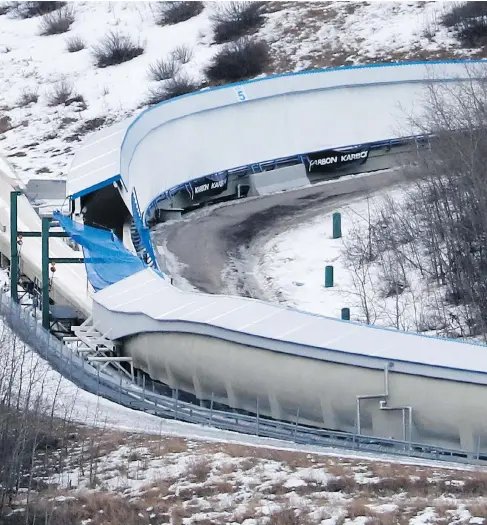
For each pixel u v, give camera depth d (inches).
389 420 2113.7
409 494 1843.0
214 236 3127.5
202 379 2316.7
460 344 2169.0
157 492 1914.4
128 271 2669.8
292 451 2054.6
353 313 2738.7
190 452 2062.0
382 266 2847.0
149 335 2410.2
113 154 3043.8
